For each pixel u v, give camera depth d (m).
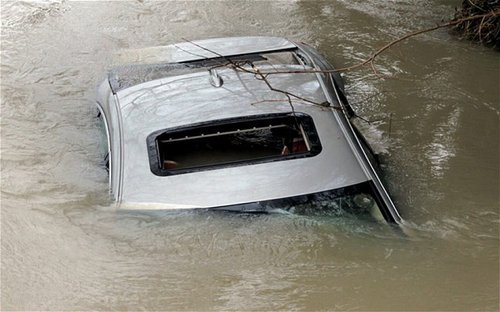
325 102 4.56
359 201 4.08
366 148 4.90
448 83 6.68
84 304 3.82
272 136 4.45
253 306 3.73
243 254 4.04
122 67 5.54
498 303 3.73
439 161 5.25
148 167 4.23
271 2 9.09
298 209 4.04
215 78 4.76
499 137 5.68
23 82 7.02
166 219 4.10
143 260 4.07
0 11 8.95
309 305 3.72
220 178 4.15
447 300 3.75
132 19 8.69
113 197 4.30
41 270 4.09
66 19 8.73
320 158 4.21
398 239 4.11
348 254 4.03
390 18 8.41
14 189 4.98
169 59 5.53
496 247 4.19
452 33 7.84
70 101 6.60
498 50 7.41
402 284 3.86
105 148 5.25
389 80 6.72
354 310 3.69
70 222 4.49
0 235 4.43
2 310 3.79
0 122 6.13
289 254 4.02
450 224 4.40
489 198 4.74
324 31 8.07
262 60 5.36
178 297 3.82
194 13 8.83
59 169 5.27
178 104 4.52
